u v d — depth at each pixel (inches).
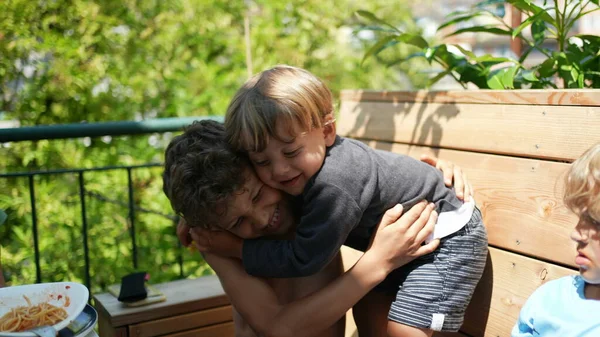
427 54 87.0
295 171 63.7
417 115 85.0
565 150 65.5
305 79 64.9
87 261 104.6
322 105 64.7
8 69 174.4
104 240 164.1
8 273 156.4
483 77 88.1
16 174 98.3
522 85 95.3
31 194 99.6
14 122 181.6
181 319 81.8
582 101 64.2
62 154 173.3
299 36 203.5
